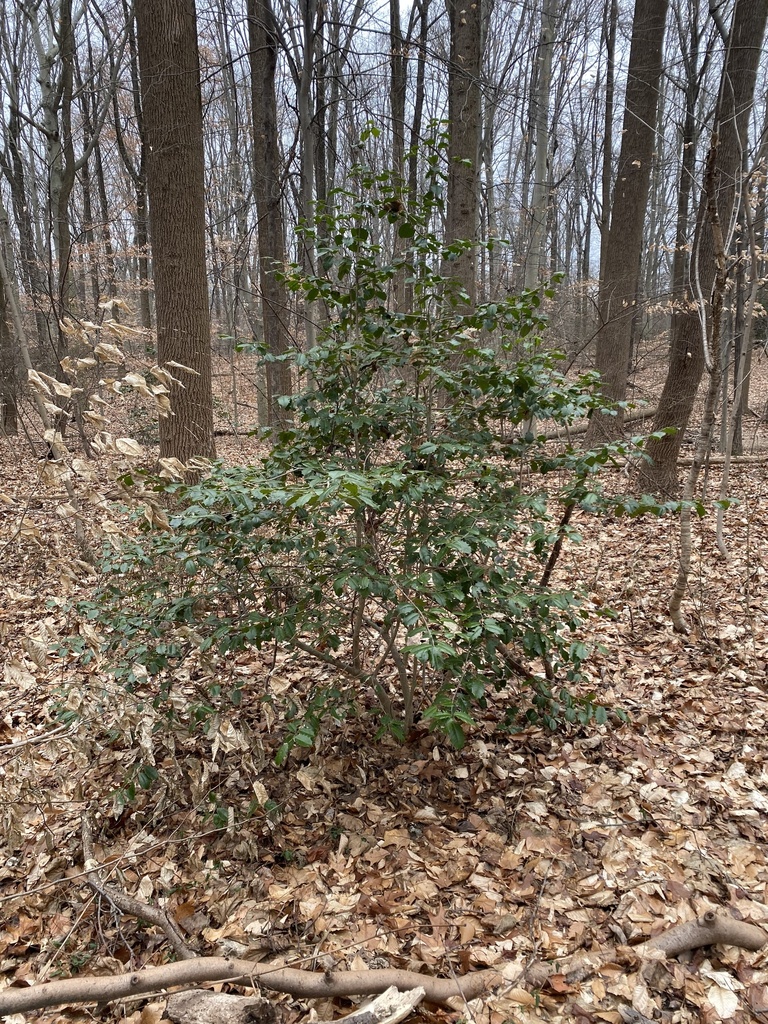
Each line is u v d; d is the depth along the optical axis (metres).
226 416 9.90
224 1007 1.67
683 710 3.42
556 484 4.84
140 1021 1.93
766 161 5.21
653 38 7.57
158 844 2.38
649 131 7.87
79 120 13.30
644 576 5.19
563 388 2.56
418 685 3.45
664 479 6.78
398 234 2.74
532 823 2.62
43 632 2.16
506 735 3.23
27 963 2.20
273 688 2.60
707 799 2.71
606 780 2.88
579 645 2.65
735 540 5.83
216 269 10.16
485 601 2.38
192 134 4.97
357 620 2.88
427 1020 1.81
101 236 12.50
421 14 9.66
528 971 1.94
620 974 1.91
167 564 2.84
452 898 2.29
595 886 2.29
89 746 2.37
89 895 2.43
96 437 2.10
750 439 10.20
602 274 9.27
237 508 2.37
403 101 9.71
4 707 3.68
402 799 2.83
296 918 2.26
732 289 6.46
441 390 2.89
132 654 2.57
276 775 2.99
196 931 2.25
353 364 2.67
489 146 12.80
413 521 2.70
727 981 1.87
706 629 4.27
